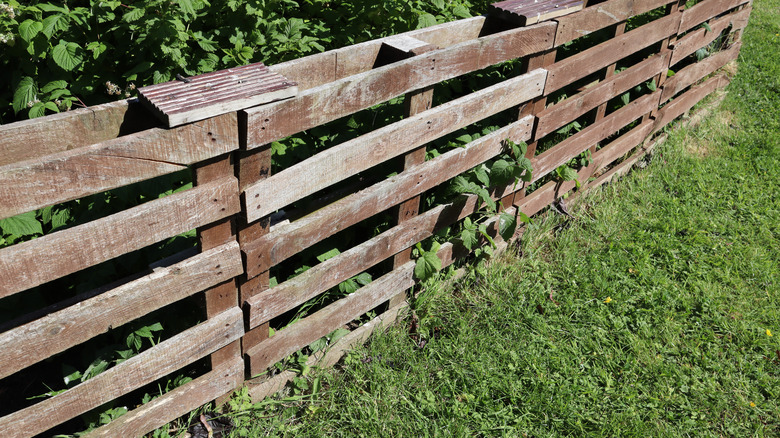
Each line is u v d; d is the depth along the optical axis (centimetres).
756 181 529
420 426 305
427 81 303
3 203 191
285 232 277
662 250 438
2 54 344
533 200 418
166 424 284
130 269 309
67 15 334
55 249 207
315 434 299
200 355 275
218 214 247
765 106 664
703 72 583
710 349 367
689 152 562
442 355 344
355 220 307
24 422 232
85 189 207
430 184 337
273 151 334
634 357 357
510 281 393
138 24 325
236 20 369
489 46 324
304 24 397
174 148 222
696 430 320
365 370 329
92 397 247
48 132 212
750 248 449
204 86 239
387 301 358
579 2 370
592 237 445
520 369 341
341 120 365
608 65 431
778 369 359
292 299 298
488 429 309
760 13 957
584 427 315
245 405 301
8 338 210
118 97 348
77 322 225
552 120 393
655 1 449
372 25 407
